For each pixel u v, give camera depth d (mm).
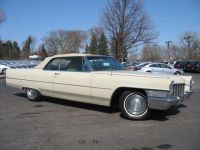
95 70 7465
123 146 4887
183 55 76312
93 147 4828
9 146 4867
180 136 5434
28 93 9164
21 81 9195
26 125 6172
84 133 5605
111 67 7832
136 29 28234
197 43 74062
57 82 8055
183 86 7047
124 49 28312
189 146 4891
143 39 28609
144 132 5691
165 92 6242
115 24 28125
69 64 7922
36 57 82375
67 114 7258
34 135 5461
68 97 7926
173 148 4797
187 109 8016
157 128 5992
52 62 8406
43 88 8523
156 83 6309
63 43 100438
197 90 13211
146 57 87062
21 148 4777
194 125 6242
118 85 6754
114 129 5898
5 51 110625
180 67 38281
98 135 5480
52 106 8305
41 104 8625
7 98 9805
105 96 7020
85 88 7371
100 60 7816
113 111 7613
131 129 5902
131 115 6680
